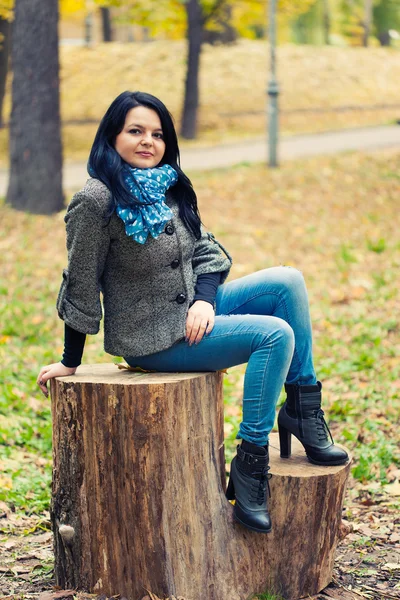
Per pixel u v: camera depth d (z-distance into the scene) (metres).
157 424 3.54
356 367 7.84
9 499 5.20
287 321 3.87
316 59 34.69
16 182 14.66
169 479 3.59
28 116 14.44
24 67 14.30
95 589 3.72
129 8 23.81
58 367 3.75
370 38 47.34
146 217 3.57
